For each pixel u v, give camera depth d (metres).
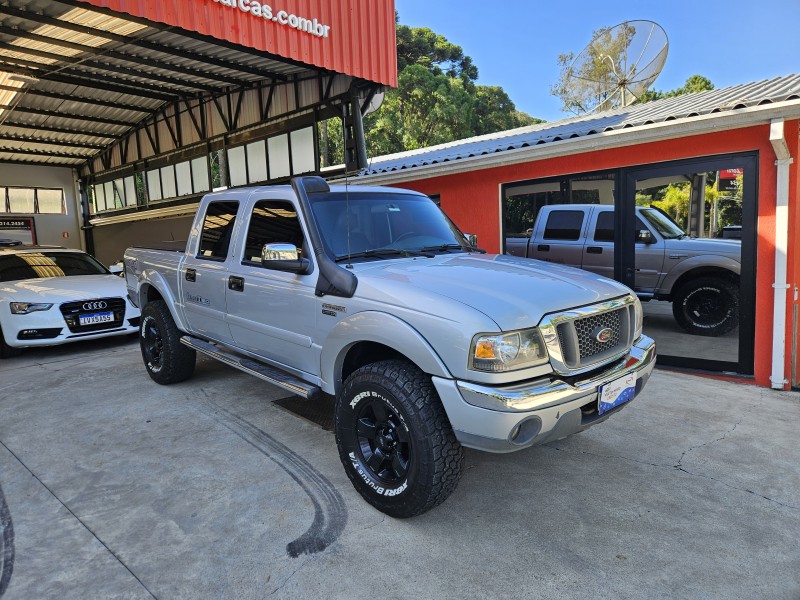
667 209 5.63
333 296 3.15
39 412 4.66
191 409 4.66
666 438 3.97
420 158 9.02
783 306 4.93
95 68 9.85
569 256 6.43
